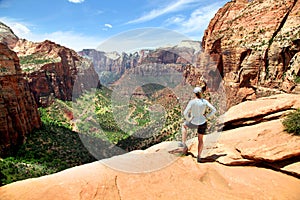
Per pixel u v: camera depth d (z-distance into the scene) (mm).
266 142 6164
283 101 9531
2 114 44000
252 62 36781
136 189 4066
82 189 4027
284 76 32125
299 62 29438
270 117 8641
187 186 4199
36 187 4152
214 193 4066
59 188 4062
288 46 32875
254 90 35656
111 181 4234
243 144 6219
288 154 5371
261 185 4465
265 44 36375
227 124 9102
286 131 6691
